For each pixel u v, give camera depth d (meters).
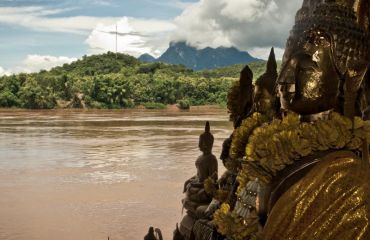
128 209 23.38
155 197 26.33
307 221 1.83
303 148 1.92
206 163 10.14
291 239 1.84
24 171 36.62
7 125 84.38
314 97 1.99
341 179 1.85
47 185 30.69
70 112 134.50
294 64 2.03
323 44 2.02
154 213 22.39
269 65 3.29
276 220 1.88
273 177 1.98
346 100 2.02
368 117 2.37
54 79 158.25
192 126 80.31
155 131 71.31
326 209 1.82
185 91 160.38
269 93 3.15
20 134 68.25
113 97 156.25
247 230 2.14
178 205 24.16
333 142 1.91
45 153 47.44
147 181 31.80
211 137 10.34
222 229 2.23
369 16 2.57
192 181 10.23
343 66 2.04
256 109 3.20
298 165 1.94
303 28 2.14
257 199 2.13
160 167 38.06
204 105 158.25
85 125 84.25
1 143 56.56
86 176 34.22
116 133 68.88
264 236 1.92
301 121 2.07
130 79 163.88
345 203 1.81
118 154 46.28
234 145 2.77
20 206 24.33
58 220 21.28
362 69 2.06
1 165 39.75
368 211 1.80
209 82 162.50
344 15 2.11
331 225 1.80
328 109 2.04
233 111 3.97
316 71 1.99
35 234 19.03
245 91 3.91
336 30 2.06
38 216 22.08
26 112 133.12
